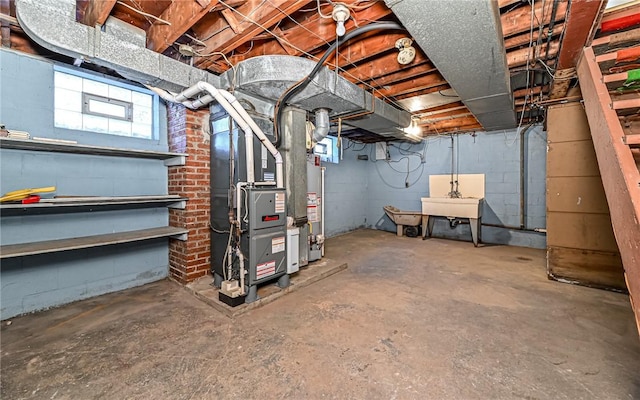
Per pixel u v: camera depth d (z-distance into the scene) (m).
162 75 2.28
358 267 3.65
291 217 2.97
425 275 3.33
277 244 2.64
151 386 1.52
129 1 2.01
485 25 1.73
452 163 5.72
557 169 3.09
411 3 1.55
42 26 1.73
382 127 4.21
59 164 2.43
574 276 3.02
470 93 2.85
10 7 1.97
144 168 2.97
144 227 2.97
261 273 2.50
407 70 2.89
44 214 2.37
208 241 3.09
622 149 1.36
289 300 2.61
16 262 2.25
